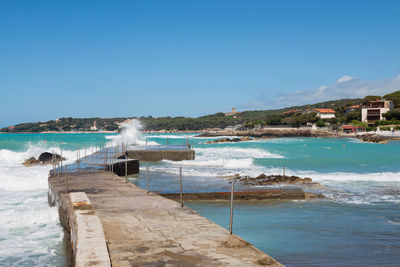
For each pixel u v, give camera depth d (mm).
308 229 13008
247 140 106750
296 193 18703
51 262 10086
